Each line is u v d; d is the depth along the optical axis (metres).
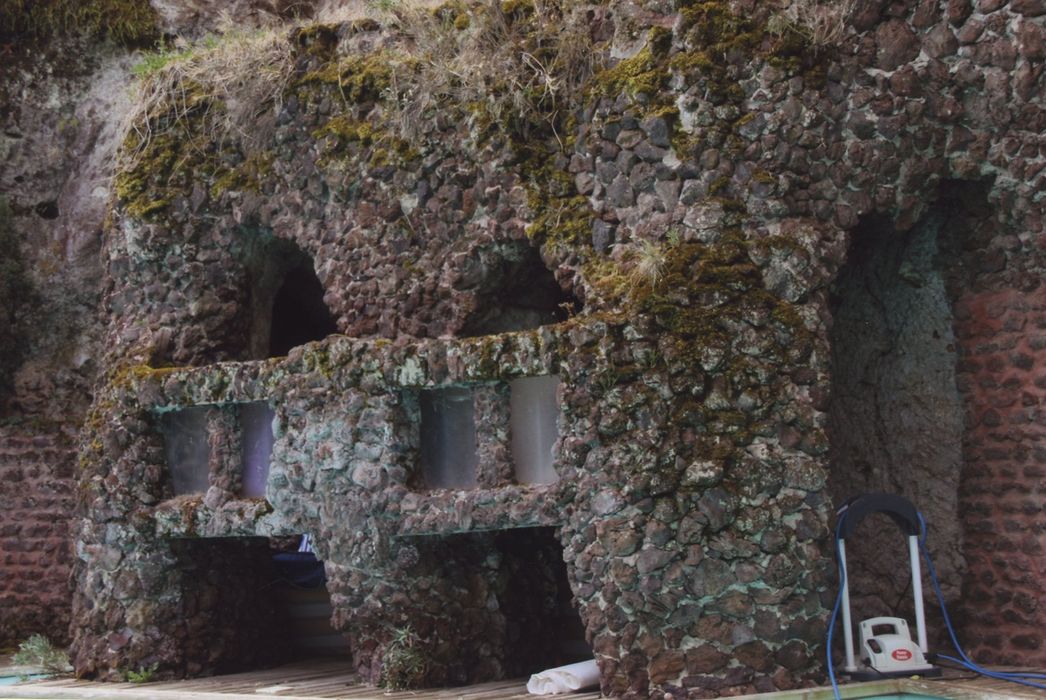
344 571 7.64
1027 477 7.14
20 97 10.60
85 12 10.59
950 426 7.52
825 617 6.74
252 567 8.96
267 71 8.48
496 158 7.67
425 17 8.07
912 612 7.57
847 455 7.89
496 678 7.83
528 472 7.30
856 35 7.06
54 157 10.60
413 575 7.57
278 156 8.48
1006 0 6.96
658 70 7.12
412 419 7.63
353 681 7.76
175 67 8.84
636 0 7.30
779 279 6.88
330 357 7.73
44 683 8.31
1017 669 6.98
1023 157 7.00
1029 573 7.09
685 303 6.84
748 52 7.00
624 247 7.14
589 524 6.86
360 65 8.26
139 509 8.38
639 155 7.13
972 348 7.43
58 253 10.56
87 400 10.40
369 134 8.10
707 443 6.73
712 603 6.67
